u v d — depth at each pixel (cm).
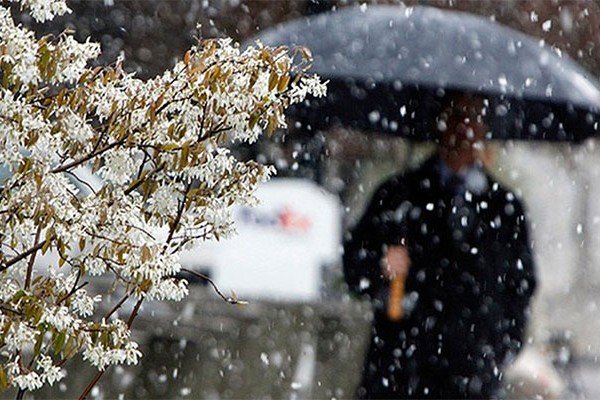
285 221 1692
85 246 537
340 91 1469
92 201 526
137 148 534
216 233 541
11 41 511
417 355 1302
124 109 530
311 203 1700
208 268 1650
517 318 1305
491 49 1411
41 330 523
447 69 1365
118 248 523
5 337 519
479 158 1312
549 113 1476
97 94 531
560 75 1431
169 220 539
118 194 528
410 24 1423
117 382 1341
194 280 1641
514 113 1474
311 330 1759
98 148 533
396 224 1309
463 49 1398
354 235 1318
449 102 1341
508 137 1497
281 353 1705
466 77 1356
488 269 1300
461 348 1300
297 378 1700
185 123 532
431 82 1349
